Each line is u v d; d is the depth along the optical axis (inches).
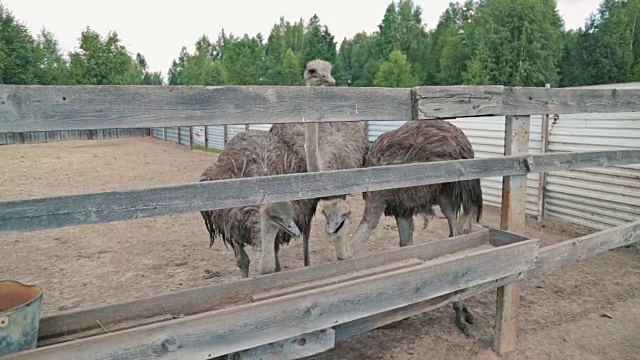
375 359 131.4
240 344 78.1
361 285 89.6
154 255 228.8
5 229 63.1
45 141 982.4
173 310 97.4
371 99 92.3
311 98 85.0
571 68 1465.3
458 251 129.0
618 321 154.3
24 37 1291.8
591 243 132.6
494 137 291.6
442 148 152.5
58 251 235.9
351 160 141.3
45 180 446.3
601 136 239.9
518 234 122.0
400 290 94.8
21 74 1241.4
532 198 279.7
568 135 256.4
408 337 143.6
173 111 73.0
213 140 721.6
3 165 561.9
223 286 101.3
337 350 136.2
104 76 1389.0
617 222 237.1
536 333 144.9
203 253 231.1
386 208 155.9
